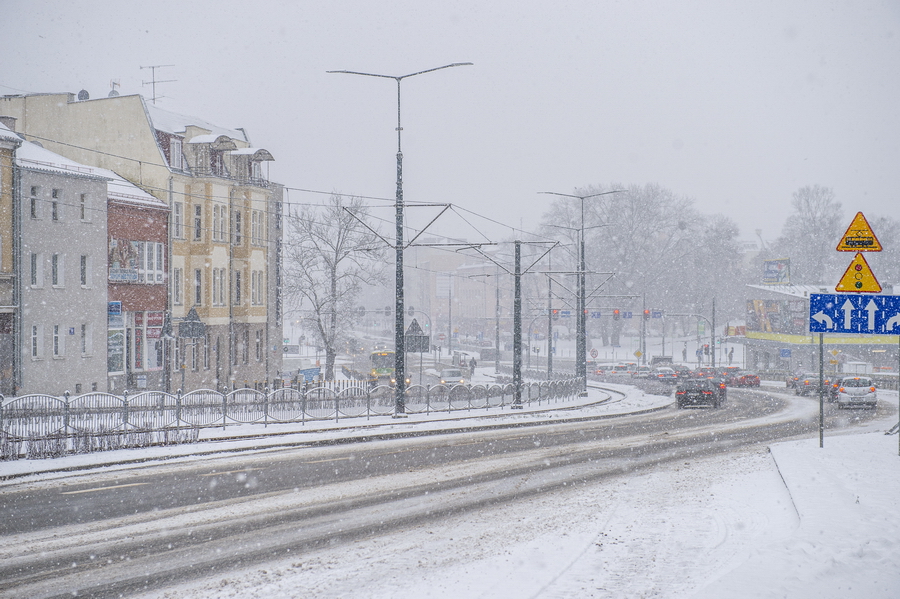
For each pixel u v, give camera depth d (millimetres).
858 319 18375
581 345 48781
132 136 45156
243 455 20719
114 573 9977
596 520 13117
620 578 9469
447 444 23609
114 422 22797
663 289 91625
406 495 15344
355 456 20672
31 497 14648
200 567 10281
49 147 46750
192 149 46688
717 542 11352
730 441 24812
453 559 10656
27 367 35250
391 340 124750
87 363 38312
